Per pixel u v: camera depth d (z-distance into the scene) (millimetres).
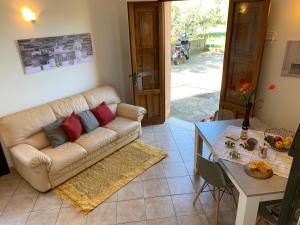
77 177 3336
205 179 2486
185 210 2750
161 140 4281
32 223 2643
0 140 3350
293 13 3123
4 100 3346
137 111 4191
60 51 3865
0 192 3129
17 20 3277
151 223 2596
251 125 2938
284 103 3559
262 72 3670
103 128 3938
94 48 4406
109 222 2625
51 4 3611
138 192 3047
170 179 3268
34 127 3352
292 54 3275
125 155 3826
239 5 3572
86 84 4418
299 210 1161
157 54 4547
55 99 3965
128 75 5145
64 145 3426
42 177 2934
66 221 2654
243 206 1942
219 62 10133
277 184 1942
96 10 4273
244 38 3703
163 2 4152
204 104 5934
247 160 2264
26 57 3459
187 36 10773
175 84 7582
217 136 2729
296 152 1008
